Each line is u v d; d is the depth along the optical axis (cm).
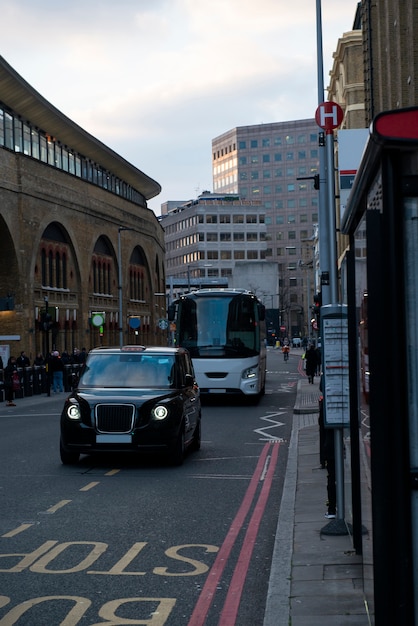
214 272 15062
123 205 7262
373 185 470
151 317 8306
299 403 2748
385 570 434
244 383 2839
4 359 4109
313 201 17675
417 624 431
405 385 431
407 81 2777
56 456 1560
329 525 860
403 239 431
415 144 413
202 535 902
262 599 671
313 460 1432
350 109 5291
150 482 1260
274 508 1056
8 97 4959
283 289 17225
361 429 571
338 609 603
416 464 433
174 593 688
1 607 648
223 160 18762
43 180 5284
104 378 1497
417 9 2598
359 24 5422
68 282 5844
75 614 631
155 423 1384
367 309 448
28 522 963
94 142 6481
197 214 15062
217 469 1400
